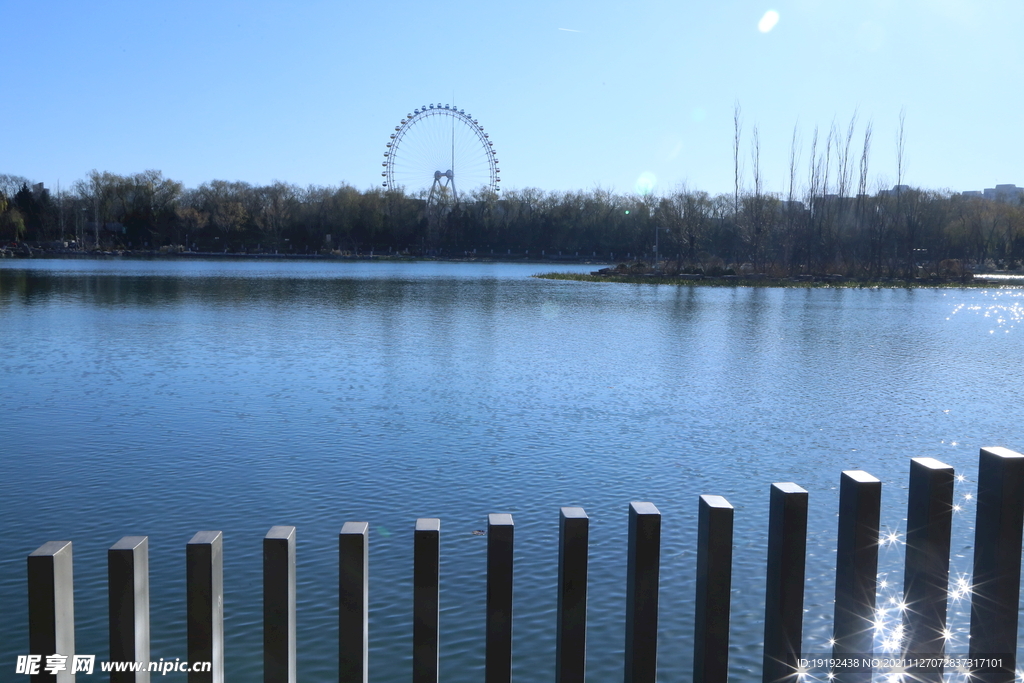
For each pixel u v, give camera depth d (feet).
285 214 434.30
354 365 70.79
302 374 65.57
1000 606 11.27
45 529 29.81
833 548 28.96
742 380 65.67
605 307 148.25
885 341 95.81
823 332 106.01
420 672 10.62
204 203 424.87
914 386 63.62
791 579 10.69
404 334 96.02
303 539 28.99
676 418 50.49
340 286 201.46
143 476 36.42
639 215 435.53
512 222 457.68
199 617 9.84
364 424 47.47
